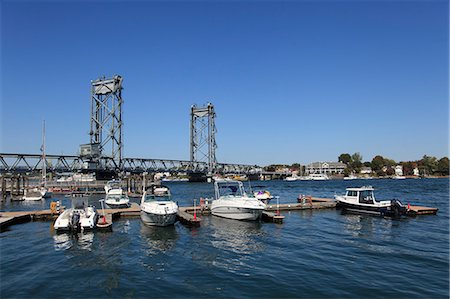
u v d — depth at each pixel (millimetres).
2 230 27938
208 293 14156
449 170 198750
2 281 15711
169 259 19203
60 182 86125
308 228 28453
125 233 26641
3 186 61438
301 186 116188
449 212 38344
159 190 50969
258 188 102312
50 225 30422
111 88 107375
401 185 113125
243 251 20766
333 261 18297
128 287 14930
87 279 15977
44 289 14773
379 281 15180
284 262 18219
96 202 56844
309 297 13578
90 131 107625
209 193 81562
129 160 117750
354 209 37875
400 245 21938
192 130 158750
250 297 13695
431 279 15375
